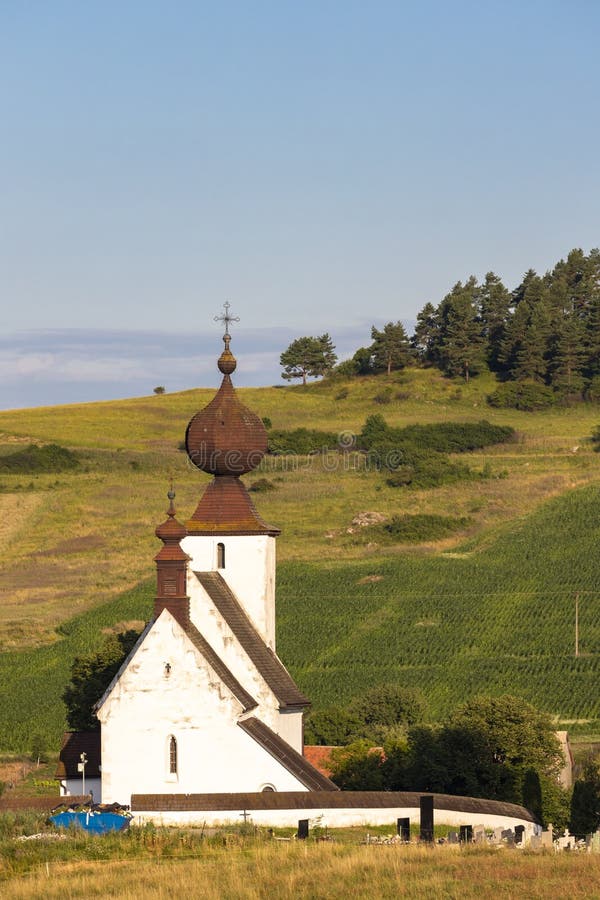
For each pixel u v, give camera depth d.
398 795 109.75
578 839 112.38
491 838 99.19
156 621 115.75
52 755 177.75
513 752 141.50
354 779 143.25
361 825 107.69
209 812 108.44
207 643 119.69
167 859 85.50
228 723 114.44
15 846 89.50
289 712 124.06
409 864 80.00
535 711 147.38
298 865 80.56
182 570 116.75
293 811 108.19
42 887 75.75
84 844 90.19
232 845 90.50
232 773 114.00
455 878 76.00
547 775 144.25
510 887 73.50
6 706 199.50
